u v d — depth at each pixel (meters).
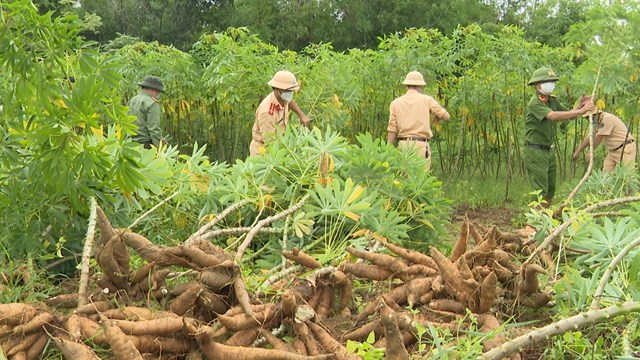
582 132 11.97
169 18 31.14
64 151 3.75
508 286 3.50
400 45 10.45
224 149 11.62
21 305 2.86
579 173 11.91
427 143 7.51
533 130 7.59
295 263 3.95
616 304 2.92
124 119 3.86
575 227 3.94
